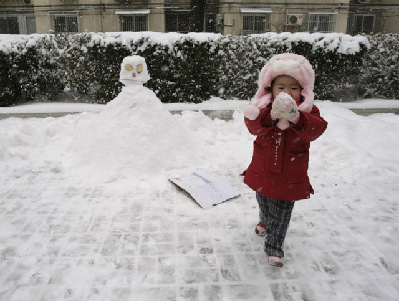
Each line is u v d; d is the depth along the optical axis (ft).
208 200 11.84
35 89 28.45
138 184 13.15
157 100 16.01
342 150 16.46
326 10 69.92
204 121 21.97
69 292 7.61
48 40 27.48
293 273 8.36
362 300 7.47
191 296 7.54
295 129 7.57
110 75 27.07
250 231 10.19
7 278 8.04
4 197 12.16
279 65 8.00
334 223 10.72
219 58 27.63
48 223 10.46
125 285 7.84
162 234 9.95
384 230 10.33
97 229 10.16
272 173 8.28
